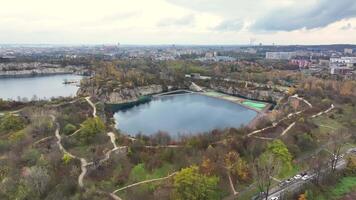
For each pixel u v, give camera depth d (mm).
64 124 181625
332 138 162500
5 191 104375
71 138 158500
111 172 126438
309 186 117875
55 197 100250
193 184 102875
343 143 158125
